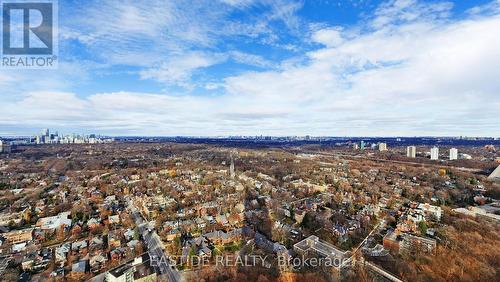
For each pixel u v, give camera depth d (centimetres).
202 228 17562
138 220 19838
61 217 19675
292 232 16812
